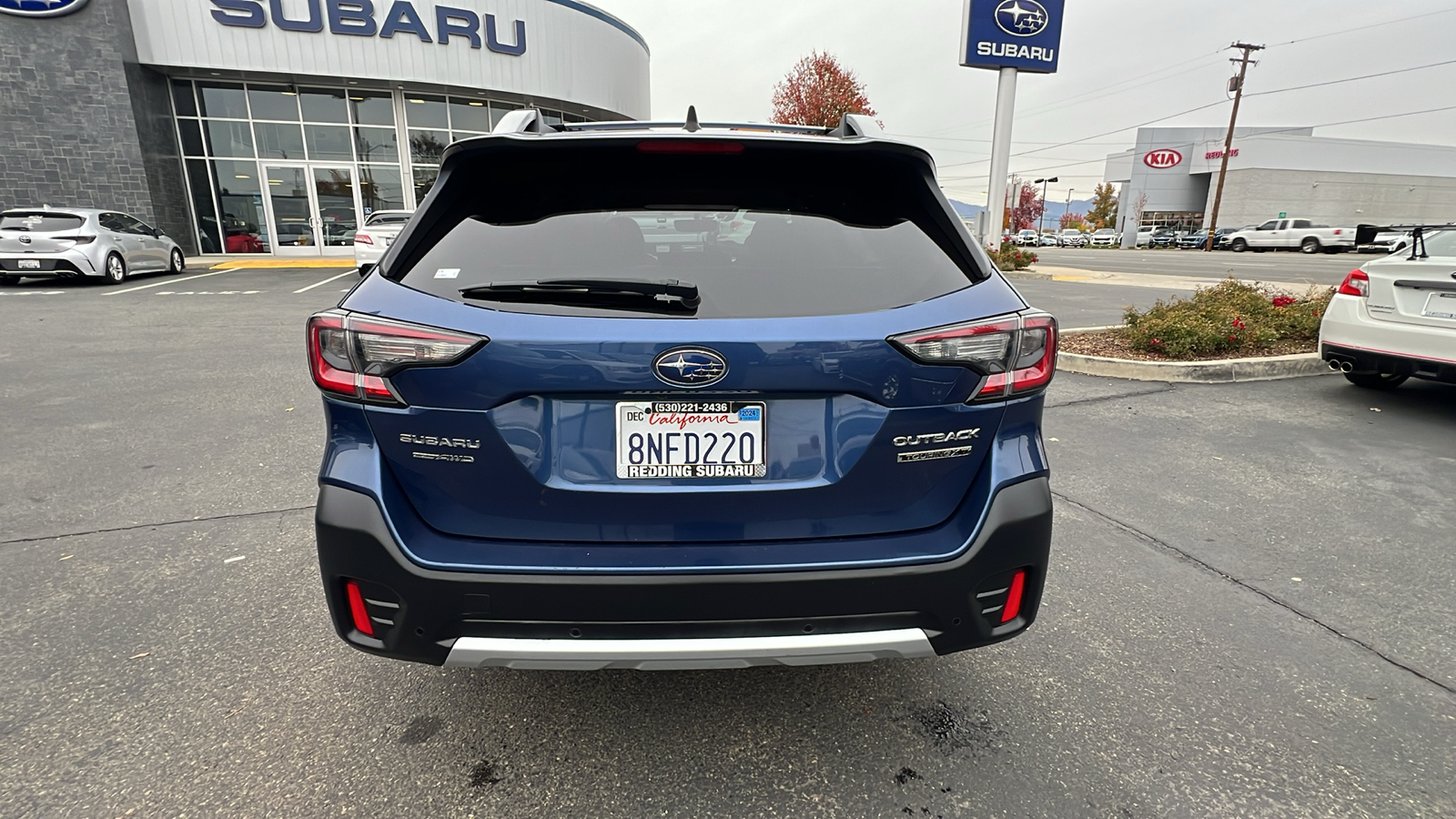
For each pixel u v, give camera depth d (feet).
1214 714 7.35
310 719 7.18
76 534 11.03
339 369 5.53
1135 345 24.49
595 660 5.65
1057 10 58.39
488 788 6.36
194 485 13.01
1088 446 15.53
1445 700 7.57
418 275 5.77
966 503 5.96
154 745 6.77
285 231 68.08
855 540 5.83
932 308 5.72
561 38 68.80
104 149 58.03
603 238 6.10
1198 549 10.89
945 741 7.00
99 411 17.61
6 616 8.81
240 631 8.61
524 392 5.42
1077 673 8.01
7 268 42.70
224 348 25.79
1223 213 185.68
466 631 5.69
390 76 62.23
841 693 7.72
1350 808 6.18
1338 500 12.67
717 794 6.32
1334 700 7.57
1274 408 18.60
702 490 5.63
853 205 6.60
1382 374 19.10
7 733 6.87
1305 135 194.18
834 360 5.45
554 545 5.68
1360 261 94.32
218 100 63.98
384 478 5.63
